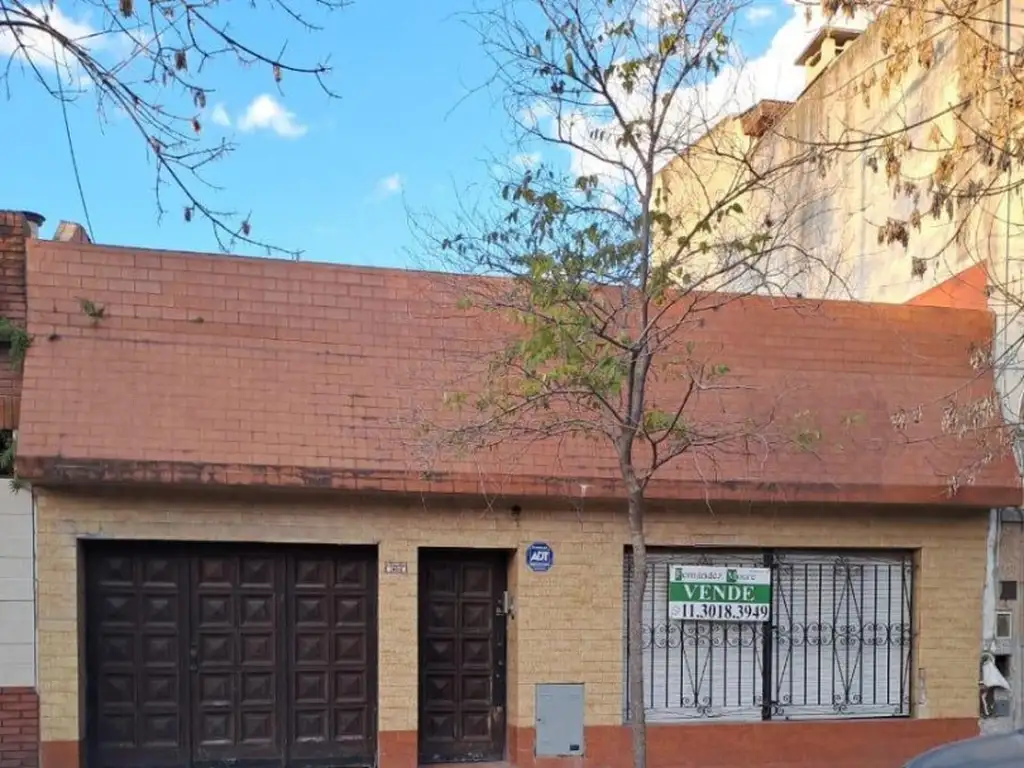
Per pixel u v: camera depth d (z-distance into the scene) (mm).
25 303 6703
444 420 6895
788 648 7695
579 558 7273
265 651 6980
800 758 7512
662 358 7000
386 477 6727
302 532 6895
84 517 6555
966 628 7879
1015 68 7391
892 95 10000
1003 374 8172
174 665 6828
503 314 6574
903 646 7887
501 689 7422
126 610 6793
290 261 7145
